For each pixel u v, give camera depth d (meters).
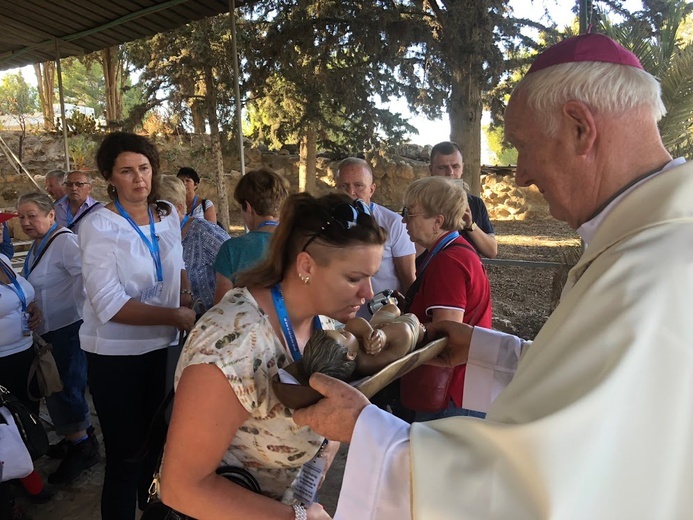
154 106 14.32
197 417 1.16
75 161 16.22
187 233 3.55
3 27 7.11
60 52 8.06
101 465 3.62
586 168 1.13
